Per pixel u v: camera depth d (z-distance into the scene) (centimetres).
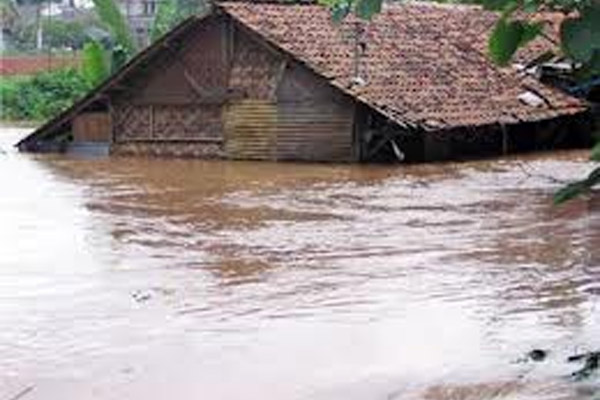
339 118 3055
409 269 1371
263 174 2728
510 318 1073
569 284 1251
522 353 923
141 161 3219
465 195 2212
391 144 3025
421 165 2944
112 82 3419
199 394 835
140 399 830
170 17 4978
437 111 3038
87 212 1989
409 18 3553
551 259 1432
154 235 1692
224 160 3219
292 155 3145
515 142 3331
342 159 3059
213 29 3250
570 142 3478
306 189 2355
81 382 880
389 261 1434
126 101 3456
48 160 3288
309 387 845
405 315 1100
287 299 1191
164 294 1230
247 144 3222
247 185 2456
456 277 1309
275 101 3158
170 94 3359
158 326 1071
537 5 530
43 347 996
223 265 1419
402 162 3019
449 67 3331
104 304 1180
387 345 975
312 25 3266
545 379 834
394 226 1766
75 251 1543
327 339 1003
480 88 3272
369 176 2648
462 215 1897
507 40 545
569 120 3444
